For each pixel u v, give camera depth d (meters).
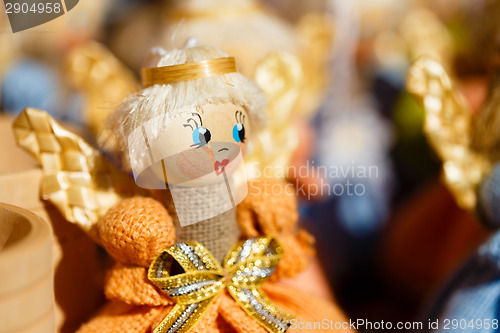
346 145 0.57
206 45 0.26
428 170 0.60
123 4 0.71
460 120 0.34
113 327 0.26
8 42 0.49
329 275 0.50
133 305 0.26
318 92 0.50
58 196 0.26
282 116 0.31
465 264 0.35
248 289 0.26
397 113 0.62
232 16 0.40
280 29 0.42
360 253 0.55
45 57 0.52
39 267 0.21
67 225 0.28
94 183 0.27
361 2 0.64
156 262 0.25
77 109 0.47
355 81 0.62
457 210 0.50
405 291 0.53
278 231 0.27
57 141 0.27
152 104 0.25
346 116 0.59
